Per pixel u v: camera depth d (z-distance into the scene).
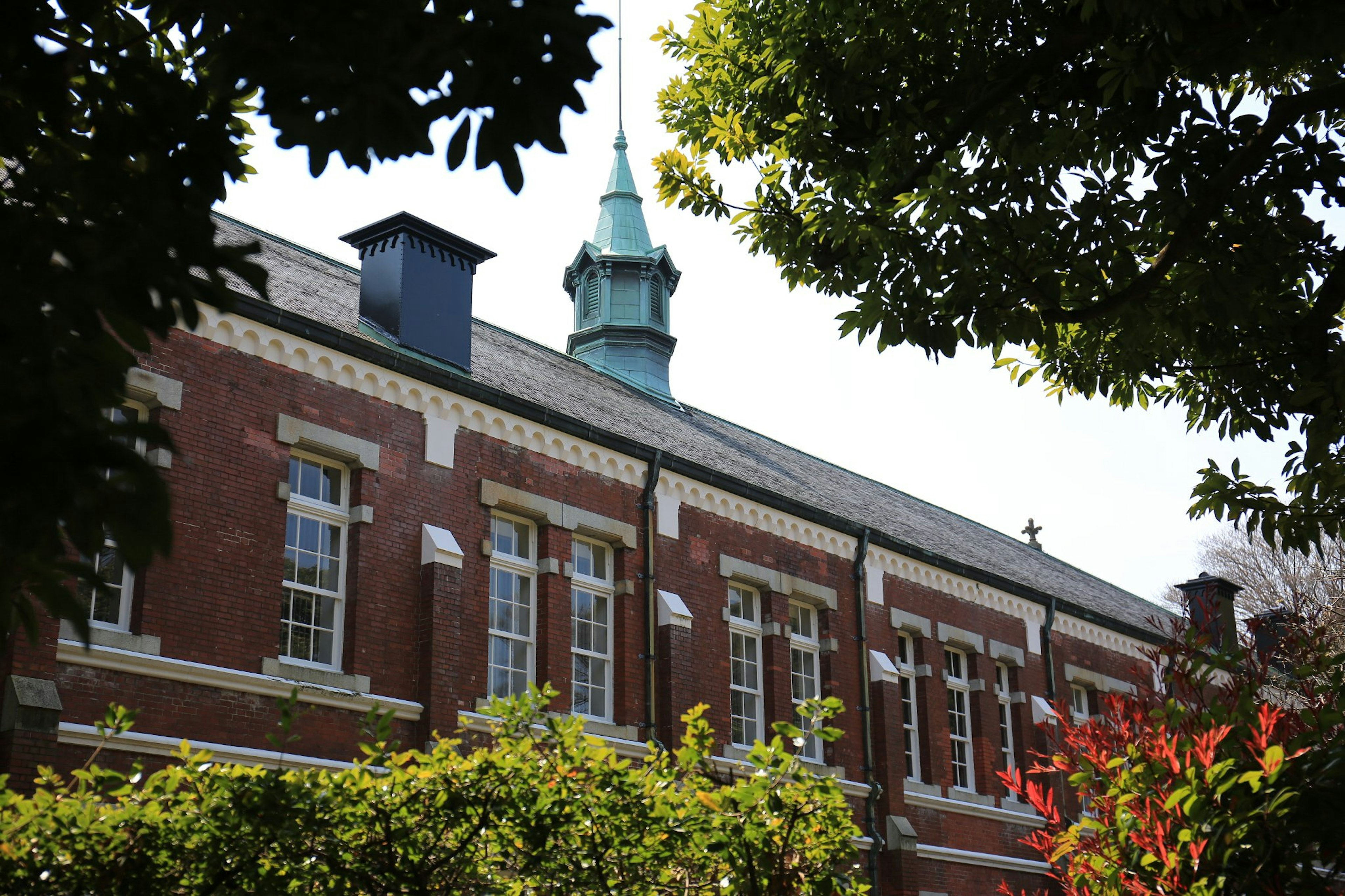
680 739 19.94
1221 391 11.15
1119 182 9.61
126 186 4.46
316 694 15.70
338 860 7.99
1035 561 36.31
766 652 22.61
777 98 11.85
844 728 23.55
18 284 3.95
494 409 18.88
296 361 16.58
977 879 25.69
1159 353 10.98
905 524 29.39
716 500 22.20
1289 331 10.22
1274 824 6.47
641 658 20.05
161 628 14.36
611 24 4.59
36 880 7.71
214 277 4.42
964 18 10.51
